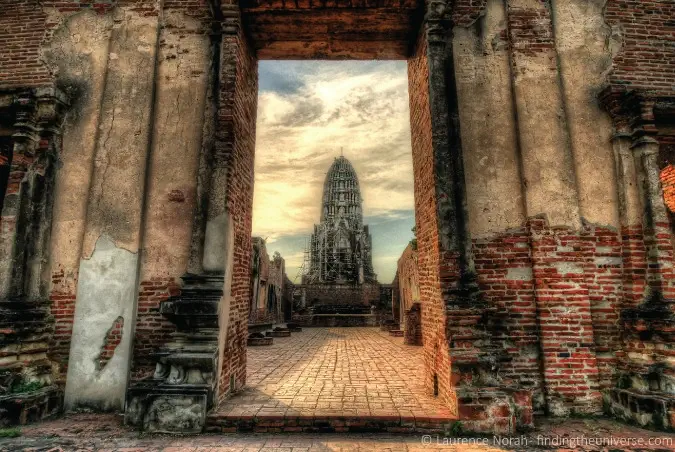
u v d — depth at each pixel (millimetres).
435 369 5699
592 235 5863
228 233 5637
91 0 6816
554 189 5918
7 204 5867
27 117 6062
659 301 5441
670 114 6059
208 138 5945
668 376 5016
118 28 6641
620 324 5676
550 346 5496
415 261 16719
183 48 6523
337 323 28906
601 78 6355
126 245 5938
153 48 6535
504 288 5699
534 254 5727
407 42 7023
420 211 6711
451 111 5906
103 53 6609
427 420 4664
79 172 6207
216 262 5523
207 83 6301
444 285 5305
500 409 4652
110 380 5598
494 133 6129
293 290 38562
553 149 6039
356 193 50219
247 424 4730
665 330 5180
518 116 6121
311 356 10914
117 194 6086
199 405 4730
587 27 6527
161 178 6129
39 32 6723
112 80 6453
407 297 20281
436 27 6133
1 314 5371
